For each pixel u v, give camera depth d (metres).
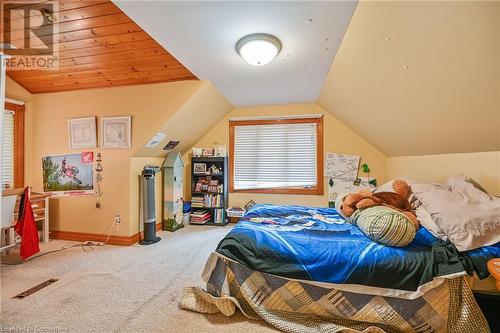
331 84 2.73
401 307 1.43
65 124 3.30
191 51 2.12
